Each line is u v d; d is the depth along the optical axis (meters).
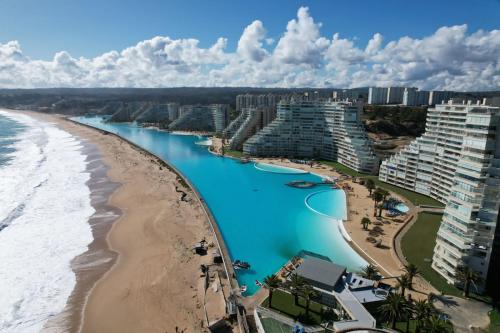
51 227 103.12
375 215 111.62
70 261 84.31
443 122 120.56
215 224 104.88
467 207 67.38
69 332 61.00
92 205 122.81
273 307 62.62
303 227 105.88
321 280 64.94
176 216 111.25
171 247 90.56
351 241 93.44
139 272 79.31
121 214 114.75
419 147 131.38
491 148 65.56
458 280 68.50
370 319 55.53
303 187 147.50
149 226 104.12
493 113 68.25
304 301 64.69
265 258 86.12
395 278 73.44
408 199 126.56
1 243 91.88
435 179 125.62
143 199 129.25
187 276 77.12
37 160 193.62
